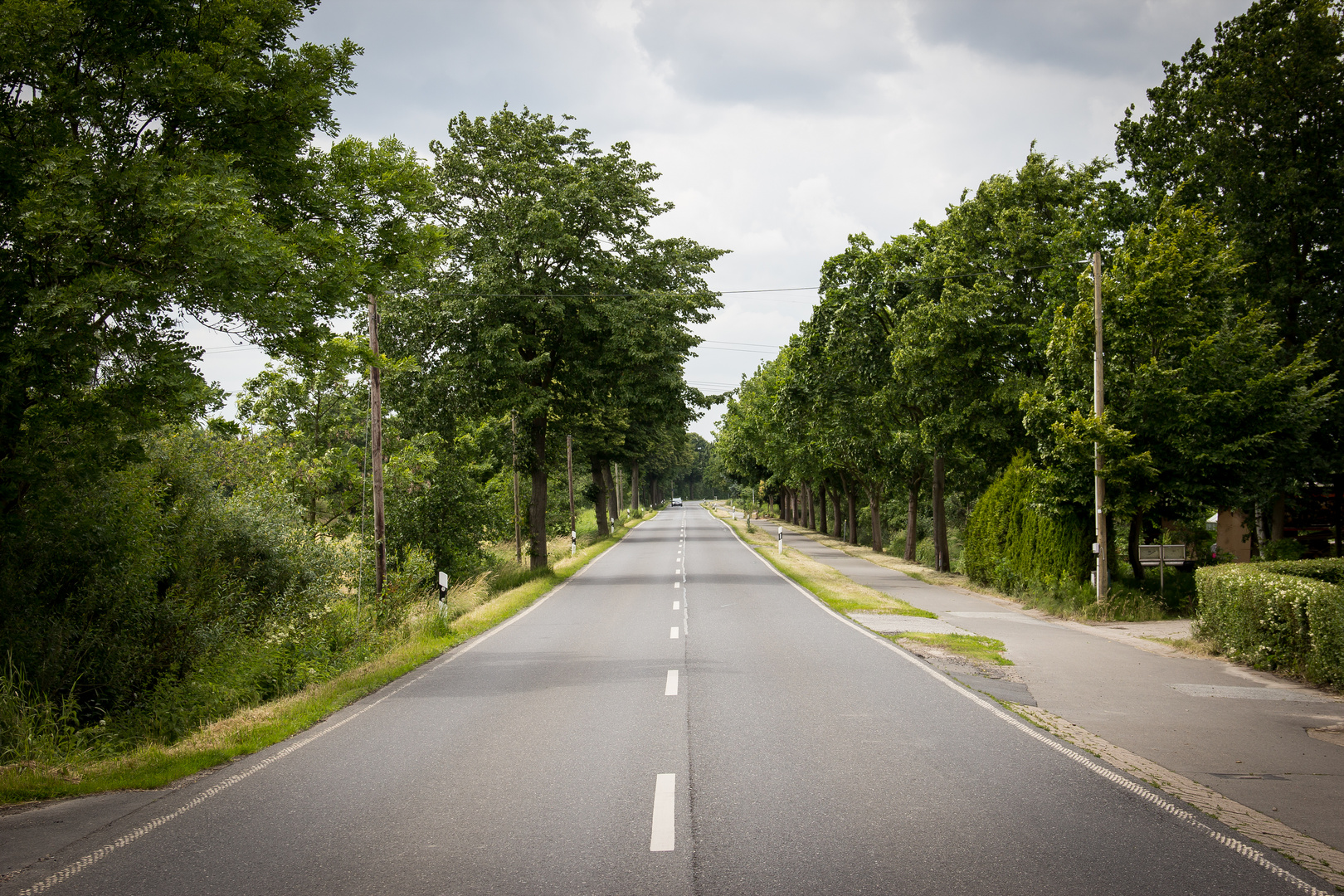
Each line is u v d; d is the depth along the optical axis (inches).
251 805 263.6
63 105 381.1
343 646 645.3
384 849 220.8
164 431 568.4
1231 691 430.9
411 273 537.6
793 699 409.7
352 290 460.8
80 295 332.8
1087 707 393.7
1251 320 797.2
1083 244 1010.1
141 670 468.4
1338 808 246.8
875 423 1364.4
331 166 502.6
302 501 1039.0
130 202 355.6
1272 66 995.3
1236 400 765.3
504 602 884.6
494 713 395.2
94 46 399.2
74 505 422.6
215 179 352.2
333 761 317.4
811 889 188.9
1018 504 976.3
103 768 314.8
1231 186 1018.1
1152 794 259.4
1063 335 861.8
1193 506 795.4
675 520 3624.5
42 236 332.8
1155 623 727.7
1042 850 211.6
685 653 563.2
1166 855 208.4
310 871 205.9
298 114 442.6
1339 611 432.8
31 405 393.7
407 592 796.0
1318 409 837.2
